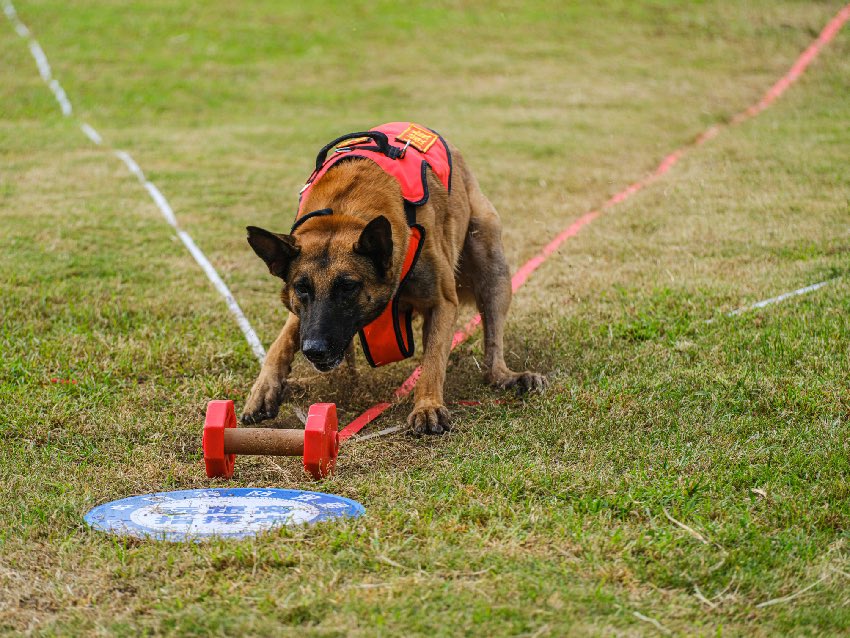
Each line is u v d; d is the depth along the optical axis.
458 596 2.67
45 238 7.29
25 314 5.71
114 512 3.39
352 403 4.75
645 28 17.28
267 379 4.46
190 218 8.10
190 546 3.05
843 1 17.19
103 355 5.14
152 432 4.26
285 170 10.02
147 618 2.64
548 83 14.54
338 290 4.13
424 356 4.57
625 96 13.47
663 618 2.61
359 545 3.02
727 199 8.16
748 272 6.23
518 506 3.34
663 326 5.40
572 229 7.76
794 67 14.14
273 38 17.92
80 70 15.55
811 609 2.66
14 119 12.80
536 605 2.62
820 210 7.59
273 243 4.16
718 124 11.59
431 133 5.06
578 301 5.98
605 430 4.09
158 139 11.45
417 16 19.06
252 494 3.55
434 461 3.92
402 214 4.40
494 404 4.59
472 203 5.22
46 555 3.06
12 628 2.62
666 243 7.13
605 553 2.96
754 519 3.21
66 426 4.28
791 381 4.43
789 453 3.74
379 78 15.46
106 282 6.39
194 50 17.06
